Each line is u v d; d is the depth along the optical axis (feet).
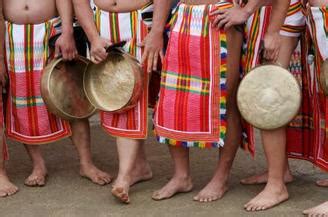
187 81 9.42
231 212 9.33
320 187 10.37
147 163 10.87
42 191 10.43
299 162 11.70
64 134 10.77
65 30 10.19
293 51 9.87
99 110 10.30
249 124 9.48
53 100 10.21
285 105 8.98
